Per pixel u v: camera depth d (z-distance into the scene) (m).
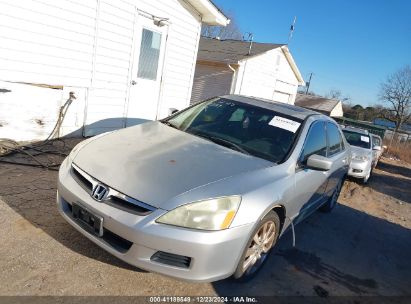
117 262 3.23
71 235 3.48
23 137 6.20
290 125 4.23
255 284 3.46
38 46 6.14
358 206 7.68
